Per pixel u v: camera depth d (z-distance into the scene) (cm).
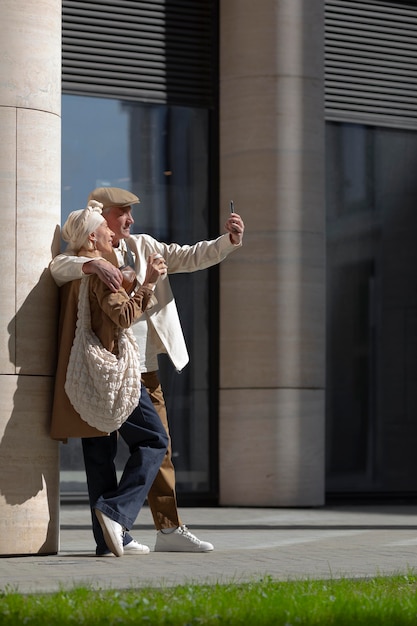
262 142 1388
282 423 1379
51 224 849
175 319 847
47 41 854
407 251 1528
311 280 1403
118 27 1361
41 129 845
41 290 832
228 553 846
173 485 853
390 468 1509
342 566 763
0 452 814
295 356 1388
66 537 1017
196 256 855
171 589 619
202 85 1410
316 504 1398
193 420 1406
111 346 796
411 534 1034
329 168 1488
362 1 1497
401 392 1519
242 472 1381
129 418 823
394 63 1512
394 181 1527
